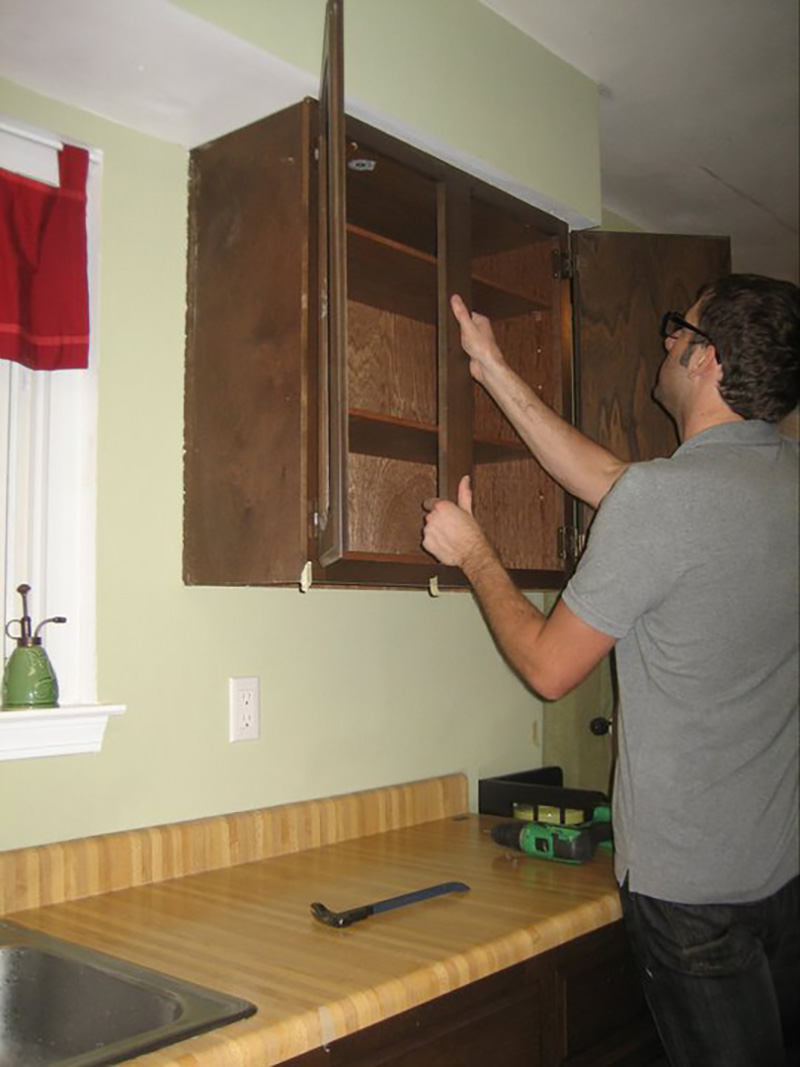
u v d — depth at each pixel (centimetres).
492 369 173
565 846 167
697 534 123
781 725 131
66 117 157
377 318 204
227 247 164
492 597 144
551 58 206
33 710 142
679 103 230
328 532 136
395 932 129
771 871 129
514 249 209
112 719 157
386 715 204
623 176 270
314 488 147
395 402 207
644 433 205
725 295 138
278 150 157
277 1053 98
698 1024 125
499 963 124
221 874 161
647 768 130
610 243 207
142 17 133
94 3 130
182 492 168
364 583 155
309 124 151
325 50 136
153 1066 91
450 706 220
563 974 138
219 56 143
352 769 195
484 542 150
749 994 124
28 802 146
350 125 155
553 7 191
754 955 126
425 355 215
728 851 127
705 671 127
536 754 245
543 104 203
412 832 195
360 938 127
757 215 300
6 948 126
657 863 129
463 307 173
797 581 128
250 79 149
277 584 156
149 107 158
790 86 223
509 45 195
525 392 173
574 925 137
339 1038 104
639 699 132
